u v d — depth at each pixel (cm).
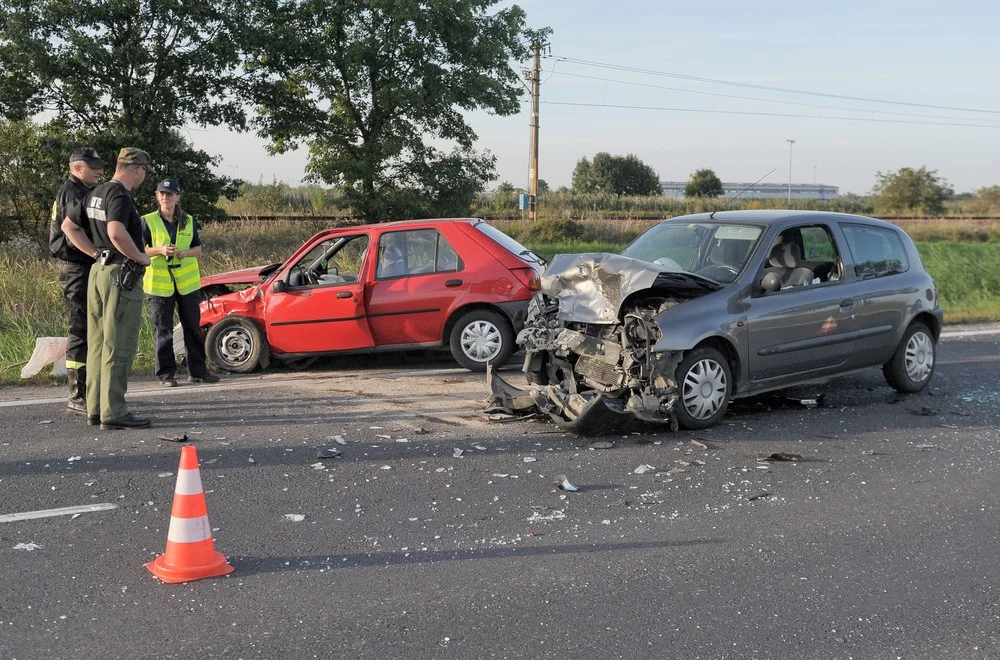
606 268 678
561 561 434
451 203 3428
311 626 363
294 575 415
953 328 1330
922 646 351
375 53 3231
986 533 479
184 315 862
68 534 465
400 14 3153
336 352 933
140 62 2761
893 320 808
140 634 356
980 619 375
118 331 666
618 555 442
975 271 2003
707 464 602
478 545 454
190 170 2969
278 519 489
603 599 391
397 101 3225
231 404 772
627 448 639
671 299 696
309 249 952
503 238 975
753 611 381
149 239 844
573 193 5128
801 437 675
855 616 377
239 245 2653
